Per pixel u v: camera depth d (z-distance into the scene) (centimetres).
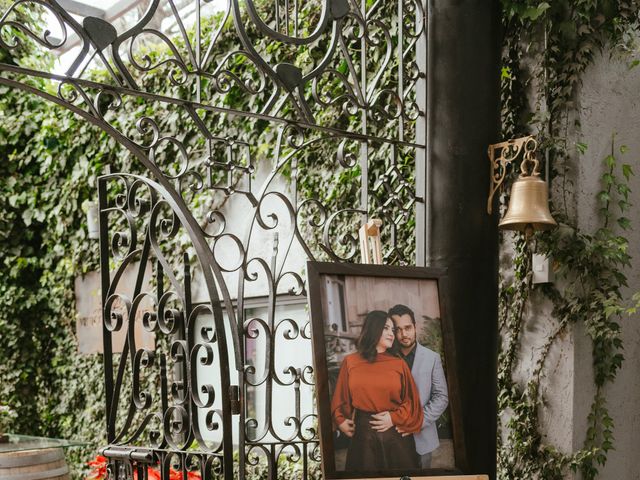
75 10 662
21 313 704
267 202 515
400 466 228
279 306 514
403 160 424
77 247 677
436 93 321
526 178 308
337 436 220
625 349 387
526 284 365
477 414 311
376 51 438
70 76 235
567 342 353
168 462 258
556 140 349
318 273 231
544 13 352
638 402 391
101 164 649
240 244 269
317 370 221
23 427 697
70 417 685
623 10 360
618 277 355
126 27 668
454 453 239
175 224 270
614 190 375
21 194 699
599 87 373
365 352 233
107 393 278
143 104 602
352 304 235
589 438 354
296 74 285
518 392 369
